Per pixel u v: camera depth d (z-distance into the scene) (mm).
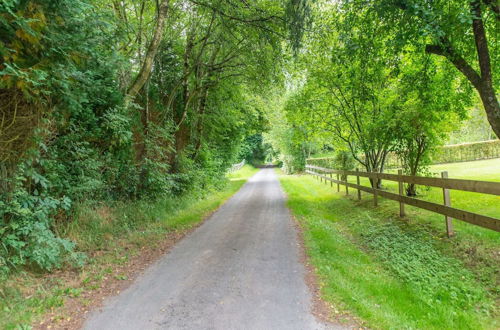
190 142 14289
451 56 6164
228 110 16219
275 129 29469
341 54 7887
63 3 4160
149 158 9969
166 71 12328
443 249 5125
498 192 4109
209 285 4195
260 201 12828
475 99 9695
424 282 4363
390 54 7348
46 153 5492
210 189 15242
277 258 5289
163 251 6008
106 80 6629
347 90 10609
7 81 3568
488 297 3871
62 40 4426
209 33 10852
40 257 4250
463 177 11648
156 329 3084
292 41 9273
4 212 4246
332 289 3906
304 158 30344
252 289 4016
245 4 9359
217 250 5906
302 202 11594
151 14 11141
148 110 10500
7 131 4246
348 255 5504
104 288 4211
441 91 8602
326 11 9086
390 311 3465
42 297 3822
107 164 7582
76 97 5062
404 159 9125
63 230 5824
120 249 5934
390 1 6000
